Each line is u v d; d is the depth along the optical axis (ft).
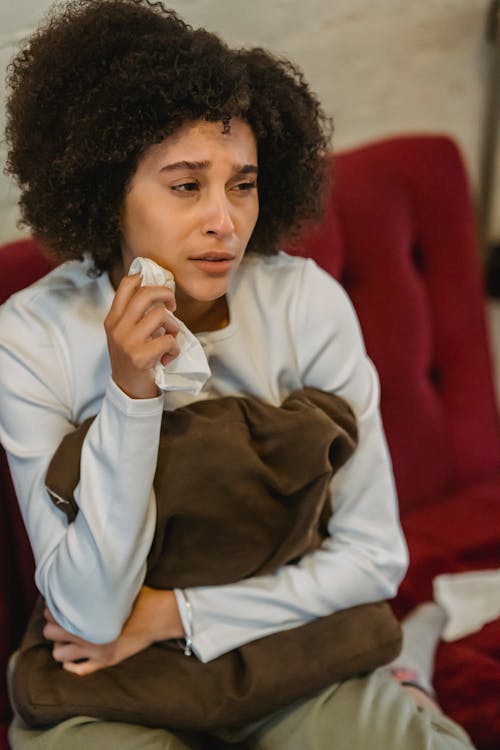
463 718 5.70
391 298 7.44
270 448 4.78
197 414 4.76
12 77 4.79
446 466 7.93
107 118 4.35
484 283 10.31
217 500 4.68
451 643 6.34
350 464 5.15
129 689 4.76
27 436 4.80
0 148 5.95
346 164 7.45
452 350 8.04
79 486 4.50
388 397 7.45
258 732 5.03
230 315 5.00
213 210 4.38
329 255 6.98
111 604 4.57
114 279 5.02
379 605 5.18
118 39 4.45
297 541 4.89
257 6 7.41
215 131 4.36
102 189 4.55
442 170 7.97
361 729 4.76
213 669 4.83
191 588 4.89
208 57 4.33
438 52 9.30
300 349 5.13
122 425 4.31
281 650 4.86
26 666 4.99
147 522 4.55
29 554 5.85
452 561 7.13
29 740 4.80
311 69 8.14
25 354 4.83
